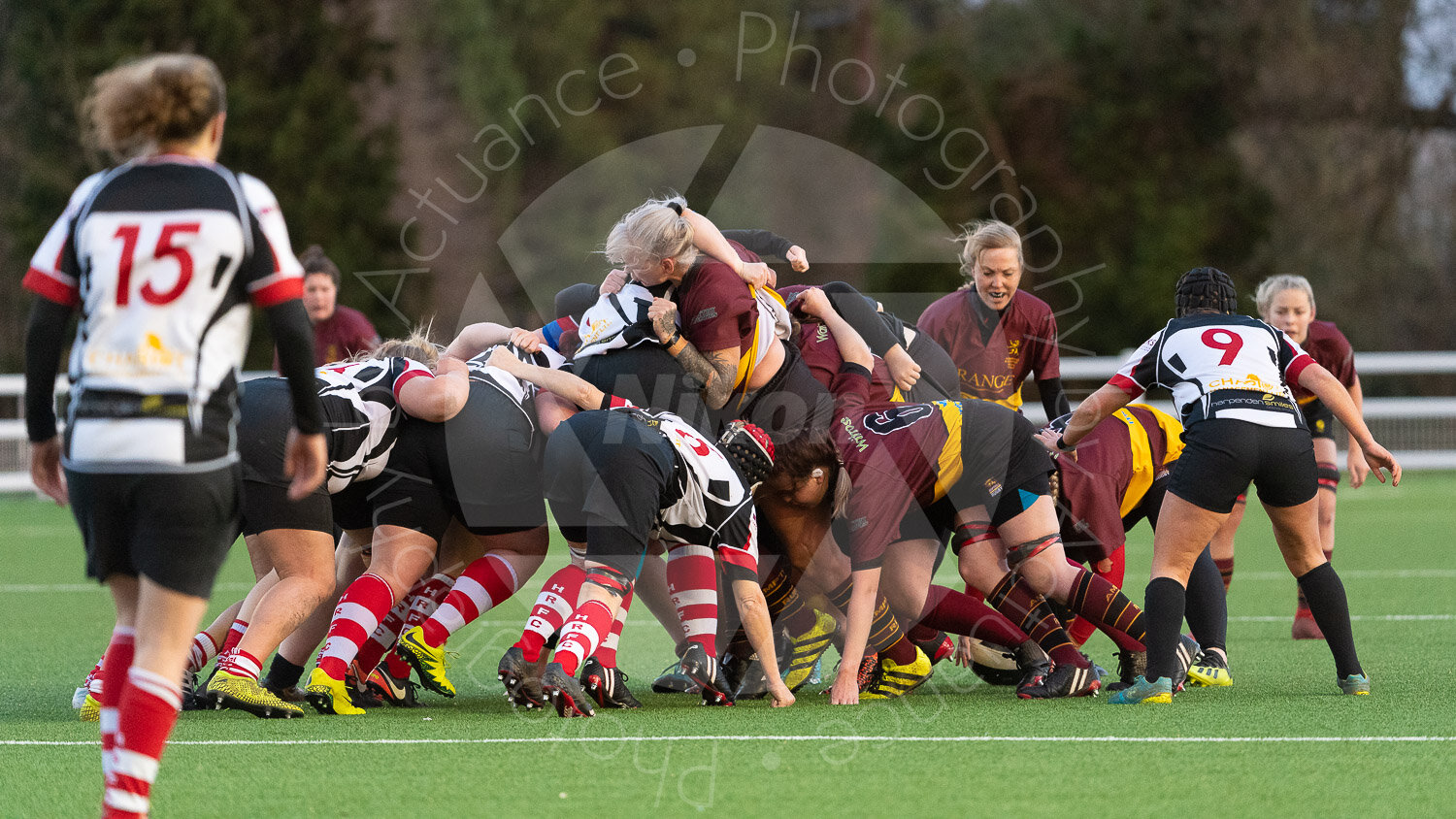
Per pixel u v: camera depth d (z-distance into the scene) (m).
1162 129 76.88
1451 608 25.81
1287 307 23.70
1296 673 19.34
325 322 30.72
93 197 10.73
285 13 64.44
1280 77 84.88
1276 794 12.37
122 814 10.63
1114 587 17.69
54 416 11.38
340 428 16.25
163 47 62.94
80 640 23.44
